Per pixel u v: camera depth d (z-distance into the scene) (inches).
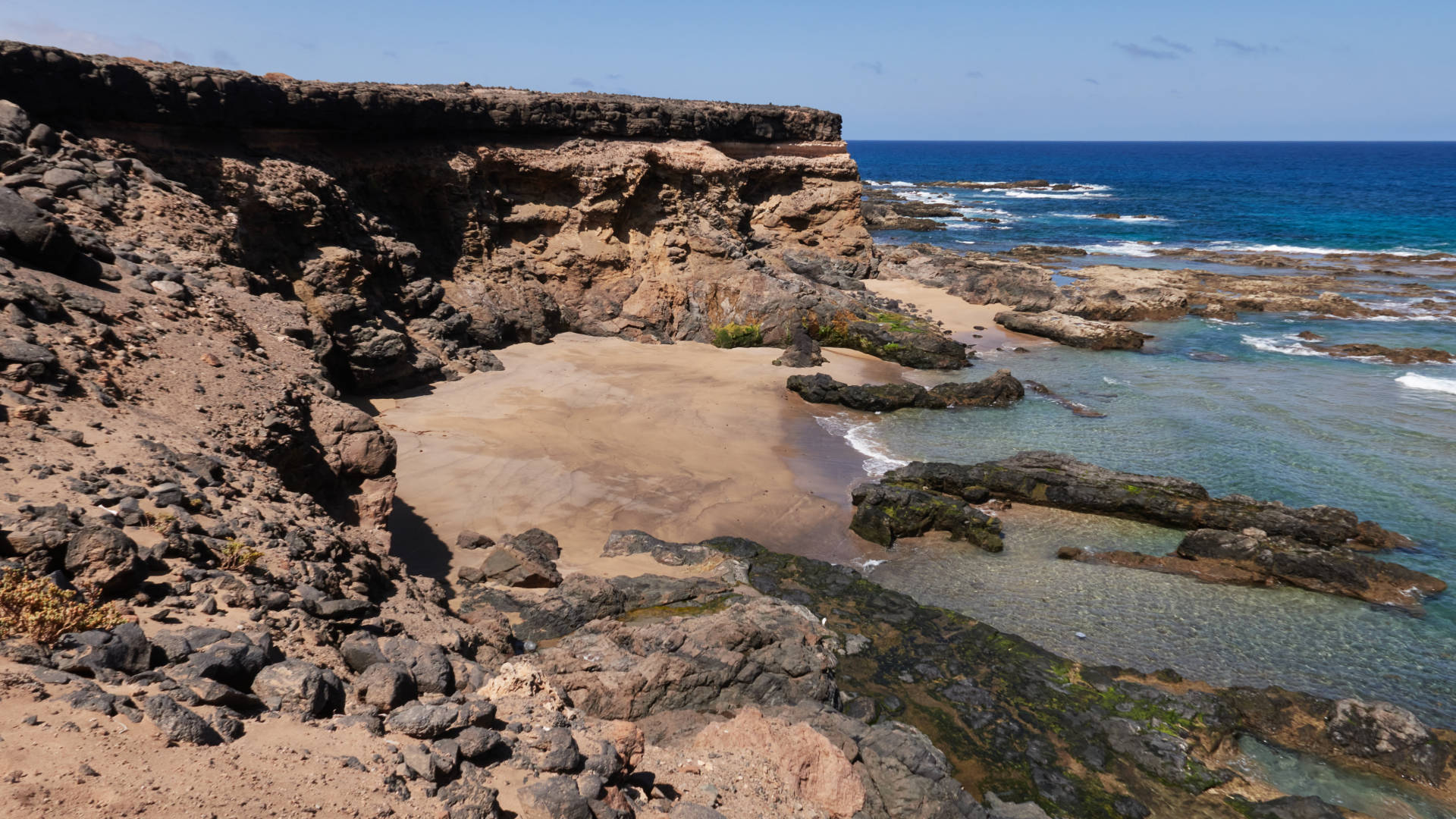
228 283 960.3
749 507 1034.7
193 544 433.7
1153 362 1739.7
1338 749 640.4
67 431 506.6
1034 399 1485.0
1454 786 606.5
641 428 1252.5
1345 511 979.3
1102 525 1027.3
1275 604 844.6
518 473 1049.5
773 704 613.9
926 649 741.3
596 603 727.1
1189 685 713.6
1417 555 932.6
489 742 338.0
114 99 1122.7
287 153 1363.2
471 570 779.4
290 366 835.4
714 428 1288.1
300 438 693.3
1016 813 545.6
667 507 1011.3
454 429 1159.6
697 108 2159.2
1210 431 1296.8
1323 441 1251.2
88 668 293.1
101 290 745.0
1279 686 713.6
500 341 1582.2
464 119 1699.1
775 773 468.4
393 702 354.0
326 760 293.1
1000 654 735.7
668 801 391.5
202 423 623.8
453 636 531.2
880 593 835.4
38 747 244.1
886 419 1381.6
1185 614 825.5
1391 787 610.5
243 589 412.5
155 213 1010.1
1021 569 917.8
